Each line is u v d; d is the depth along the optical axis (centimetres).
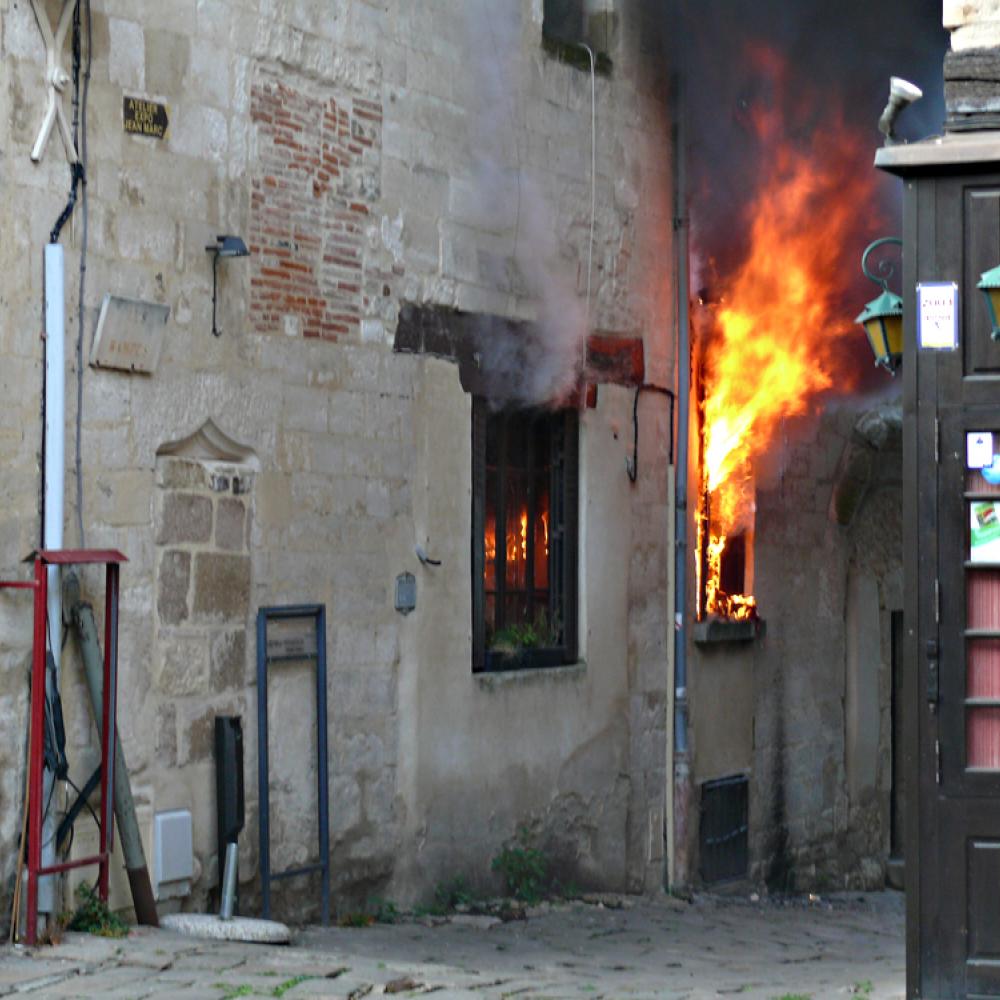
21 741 866
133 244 940
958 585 732
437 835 1159
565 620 1316
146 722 941
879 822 1731
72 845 895
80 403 906
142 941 866
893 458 1728
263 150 1029
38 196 885
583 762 1310
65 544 894
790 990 872
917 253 738
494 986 820
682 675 1416
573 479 1323
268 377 1030
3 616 859
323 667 1056
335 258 1083
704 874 1451
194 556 976
